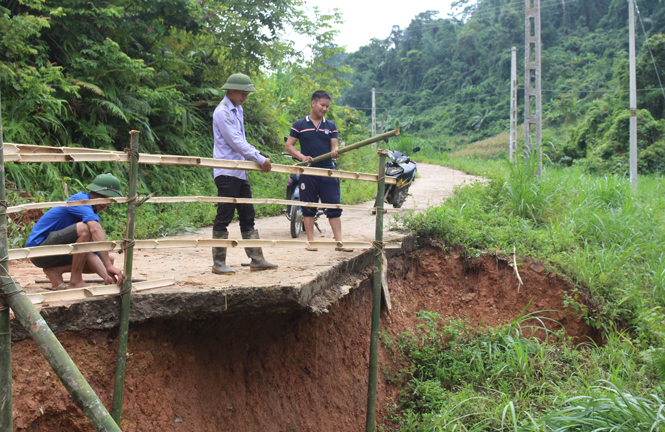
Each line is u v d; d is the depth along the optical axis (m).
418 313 6.42
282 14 11.53
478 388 5.46
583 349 6.05
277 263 4.55
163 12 9.38
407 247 6.59
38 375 2.84
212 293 3.27
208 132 11.59
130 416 3.15
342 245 3.83
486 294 6.70
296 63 15.26
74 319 2.89
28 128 7.07
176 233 7.13
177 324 3.53
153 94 8.92
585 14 69.69
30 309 2.33
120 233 6.40
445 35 80.00
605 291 6.50
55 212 3.32
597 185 9.98
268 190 10.47
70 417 2.95
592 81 54.50
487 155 47.81
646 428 3.87
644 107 29.84
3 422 2.36
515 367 5.48
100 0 8.67
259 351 4.21
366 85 75.94
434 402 5.26
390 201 7.42
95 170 8.04
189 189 9.34
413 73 77.25
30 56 7.84
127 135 9.13
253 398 4.03
